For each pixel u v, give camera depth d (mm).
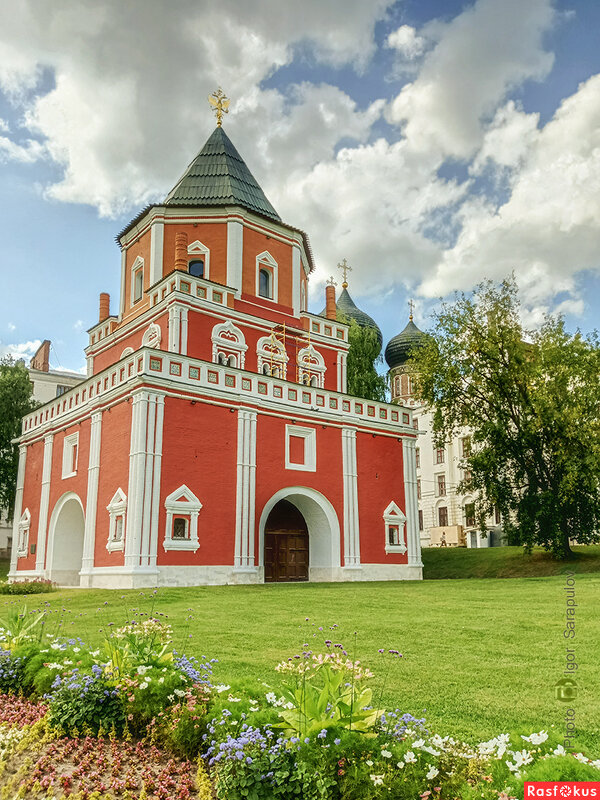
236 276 29109
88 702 7102
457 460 51625
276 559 27281
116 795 5711
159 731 6648
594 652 10031
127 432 22844
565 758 4691
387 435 29953
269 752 5355
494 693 8070
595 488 28266
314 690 5934
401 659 9906
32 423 31672
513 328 29906
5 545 52125
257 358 29328
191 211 29766
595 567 27719
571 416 27250
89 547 23859
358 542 27641
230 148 33438
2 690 8477
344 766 5082
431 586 21281
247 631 12375
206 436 23703
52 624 13523
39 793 5809
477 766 5062
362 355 44219
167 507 22141
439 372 31359
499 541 48156
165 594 18391
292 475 26078
